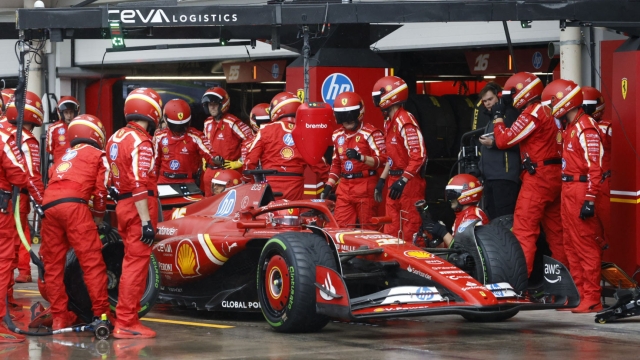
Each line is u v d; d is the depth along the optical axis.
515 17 17.62
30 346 14.23
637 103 18.39
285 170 22.06
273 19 18.30
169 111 23.86
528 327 15.73
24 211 18.64
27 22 17.94
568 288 15.22
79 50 33.59
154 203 15.20
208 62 34.03
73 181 15.20
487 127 19.75
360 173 20.94
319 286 14.28
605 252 19.36
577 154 17.23
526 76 18.53
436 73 30.17
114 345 14.18
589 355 12.91
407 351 13.30
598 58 21.42
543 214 18.75
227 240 16.41
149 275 16.06
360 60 23.58
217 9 18.23
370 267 15.88
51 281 15.54
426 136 28.16
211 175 26.72
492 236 15.70
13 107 17.00
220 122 27.70
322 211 17.06
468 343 13.99
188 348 13.80
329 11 18.20
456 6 17.78
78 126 15.60
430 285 14.78
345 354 13.07
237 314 17.75
